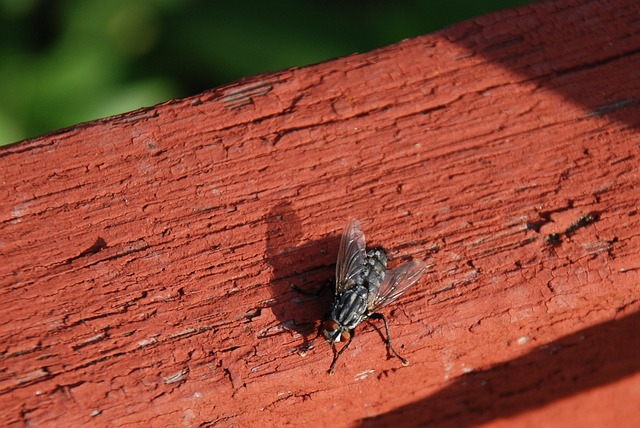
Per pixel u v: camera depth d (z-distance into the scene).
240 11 0.44
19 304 0.33
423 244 0.33
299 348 0.32
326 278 0.33
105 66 0.44
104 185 0.34
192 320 0.32
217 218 0.33
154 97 0.44
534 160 0.33
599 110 0.34
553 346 0.33
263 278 0.33
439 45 0.34
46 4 0.45
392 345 0.32
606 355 0.34
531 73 0.34
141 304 0.33
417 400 0.33
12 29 0.45
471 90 0.34
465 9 0.43
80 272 0.33
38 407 0.32
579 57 0.34
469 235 0.33
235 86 0.34
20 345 0.32
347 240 0.33
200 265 0.33
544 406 0.34
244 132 0.34
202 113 0.34
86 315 0.33
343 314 0.33
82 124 0.34
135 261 0.33
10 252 0.33
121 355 0.32
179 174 0.34
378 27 0.44
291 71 0.34
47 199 0.33
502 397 0.34
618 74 0.34
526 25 0.35
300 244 0.33
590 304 0.33
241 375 0.32
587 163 0.33
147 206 0.33
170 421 0.32
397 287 0.33
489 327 0.32
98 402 0.32
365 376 0.33
